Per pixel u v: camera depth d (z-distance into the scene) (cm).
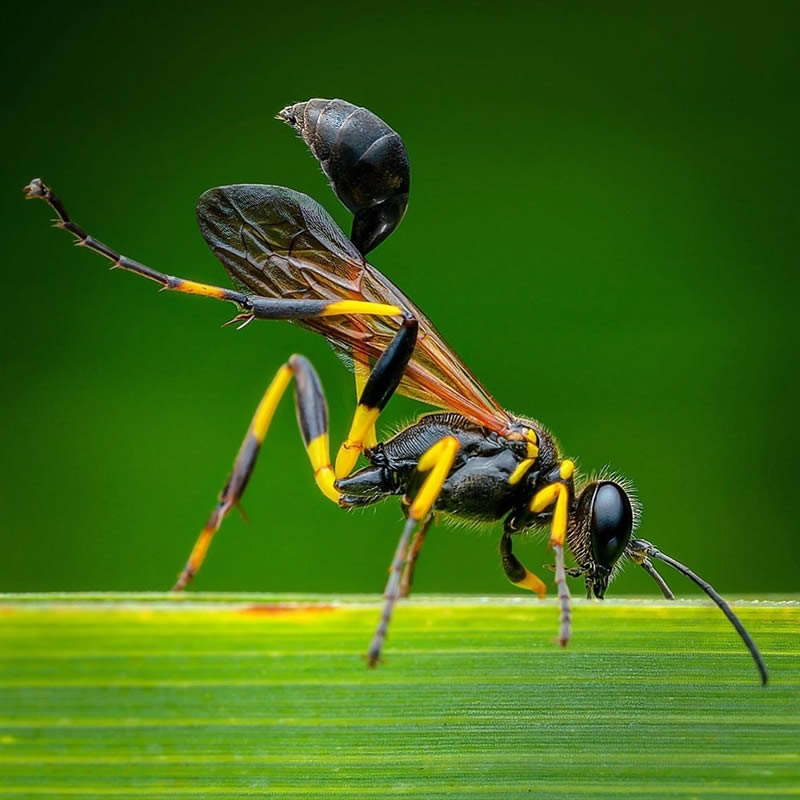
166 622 12
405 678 12
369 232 14
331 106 14
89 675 12
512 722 12
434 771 12
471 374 14
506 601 12
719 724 12
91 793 12
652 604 12
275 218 14
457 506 13
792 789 12
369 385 13
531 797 12
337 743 12
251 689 12
